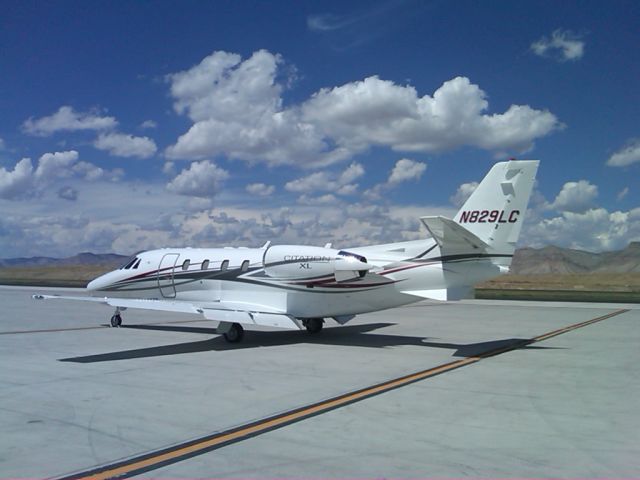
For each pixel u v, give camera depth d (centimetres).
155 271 1967
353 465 591
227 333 1611
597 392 951
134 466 591
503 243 1408
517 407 845
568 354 1387
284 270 1636
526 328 1984
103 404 869
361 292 1546
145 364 1252
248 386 1002
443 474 564
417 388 981
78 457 621
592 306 3038
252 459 611
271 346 1556
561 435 701
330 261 1541
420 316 2478
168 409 834
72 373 1139
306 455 623
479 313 2616
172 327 2086
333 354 1396
